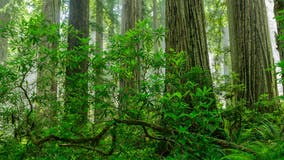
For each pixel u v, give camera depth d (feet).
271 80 24.13
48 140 10.22
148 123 10.18
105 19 62.64
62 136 10.50
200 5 19.24
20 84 10.65
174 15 19.11
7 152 10.39
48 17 34.30
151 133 11.43
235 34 26.25
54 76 11.23
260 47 24.68
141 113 10.64
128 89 10.59
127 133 10.85
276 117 16.51
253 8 25.48
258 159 8.95
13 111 10.77
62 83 11.48
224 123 13.66
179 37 18.66
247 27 25.22
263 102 17.33
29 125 11.16
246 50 24.81
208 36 44.52
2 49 53.67
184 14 18.92
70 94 11.39
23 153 10.28
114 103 10.78
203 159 10.17
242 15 25.55
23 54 10.47
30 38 10.19
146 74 11.14
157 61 10.80
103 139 11.50
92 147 10.28
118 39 10.76
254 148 11.37
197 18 18.89
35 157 10.33
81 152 10.53
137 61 10.87
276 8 19.15
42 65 10.80
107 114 10.62
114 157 10.36
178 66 11.36
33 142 10.17
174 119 9.40
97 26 48.01
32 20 10.23
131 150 10.63
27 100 11.76
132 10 43.01
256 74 24.04
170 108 9.86
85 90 11.14
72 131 10.84
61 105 11.62
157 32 10.94
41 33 10.27
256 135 15.33
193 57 18.12
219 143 10.28
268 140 13.34
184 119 10.15
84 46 10.91
